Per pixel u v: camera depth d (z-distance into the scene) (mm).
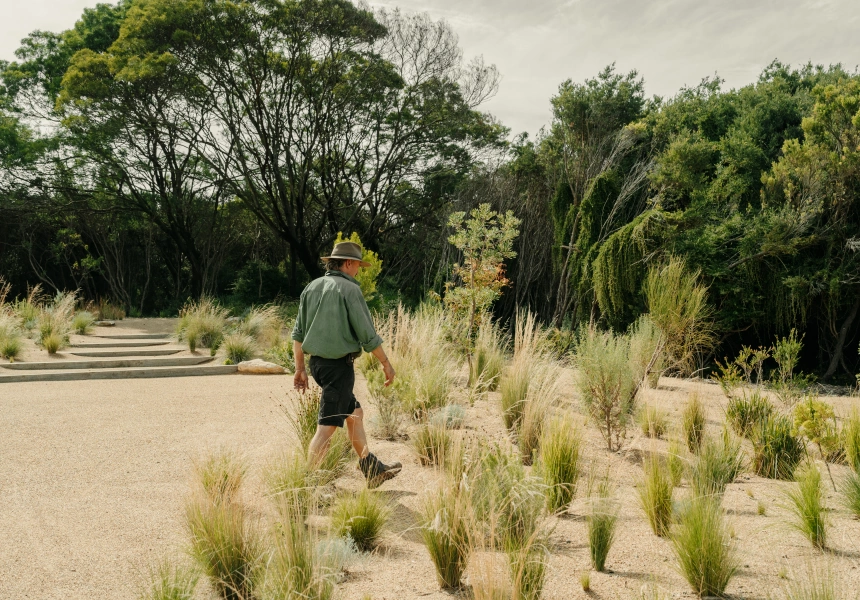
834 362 13492
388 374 4289
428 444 4973
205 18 21016
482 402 7305
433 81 24156
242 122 24141
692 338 7676
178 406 7391
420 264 27453
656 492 3682
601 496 3531
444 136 26172
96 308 19172
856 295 13094
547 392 6012
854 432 5195
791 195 13781
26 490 4262
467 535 2979
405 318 9625
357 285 4262
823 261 13188
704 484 3930
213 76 22391
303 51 23219
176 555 3191
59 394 8336
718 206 15070
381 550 3396
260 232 34000
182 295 31469
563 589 2867
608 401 5574
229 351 11602
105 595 2775
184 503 3518
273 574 2652
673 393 8148
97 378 10109
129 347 12328
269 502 3639
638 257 14453
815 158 13078
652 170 16812
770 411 6078
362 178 28359
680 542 3027
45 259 30594
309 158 24812
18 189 26172
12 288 29766
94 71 21188
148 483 4441
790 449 5129
